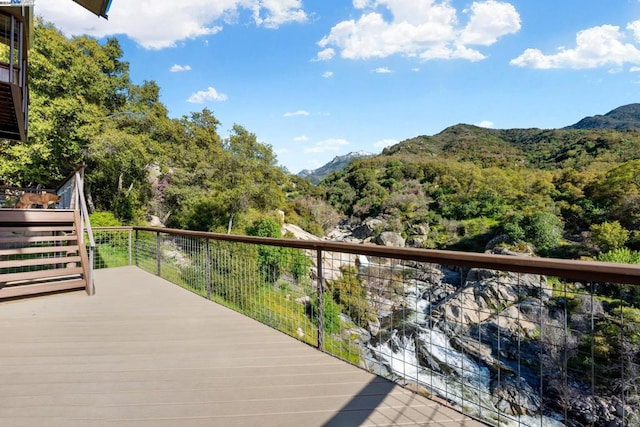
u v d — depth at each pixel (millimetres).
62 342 2990
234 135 22516
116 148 16016
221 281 4945
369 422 1803
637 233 19375
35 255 7035
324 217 37719
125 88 21875
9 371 2402
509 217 25250
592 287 1438
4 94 4738
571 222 23172
